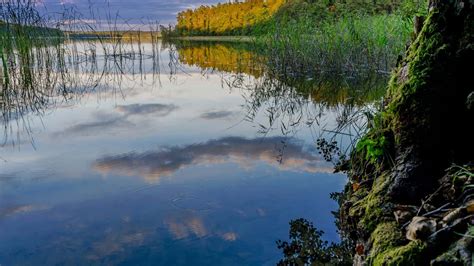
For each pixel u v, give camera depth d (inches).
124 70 406.9
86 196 116.4
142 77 363.9
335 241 90.1
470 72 68.8
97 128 189.5
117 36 435.2
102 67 419.8
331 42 354.3
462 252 50.6
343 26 362.0
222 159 146.6
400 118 72.4
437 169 67.7
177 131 184.5
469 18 70.0
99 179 128.3
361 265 65.3
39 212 107.3
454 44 70.6
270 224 100.2
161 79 353.7
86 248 91.0
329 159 143.7
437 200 63.8
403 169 69.7
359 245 69.4
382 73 323.9
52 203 112.4
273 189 120.0
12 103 246.4
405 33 217.3
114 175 131.6
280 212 106.1
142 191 120.1
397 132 72.9
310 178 127.5
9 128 190.9
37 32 318.3
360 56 338.0
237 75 370.6
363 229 68.4
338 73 347.9
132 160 145.8
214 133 181.8
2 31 285.0
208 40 816.9
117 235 96.5
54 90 292.8
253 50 514.0
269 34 402.6
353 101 243.0
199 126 193.6
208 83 332.5
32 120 206.5
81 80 338.6
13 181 126.4
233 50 629.0
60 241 93.8
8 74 278.4
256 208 108.7
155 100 262.4
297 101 254.2
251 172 133.3
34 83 300.7
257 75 369.4
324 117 207.5
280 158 146.4
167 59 505.4
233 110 230.7
